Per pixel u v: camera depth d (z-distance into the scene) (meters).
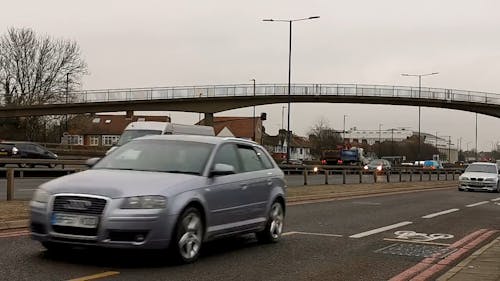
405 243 10.65
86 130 106.81
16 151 39.34
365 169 33.53
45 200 7.29
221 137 9.27
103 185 7.20
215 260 8.22
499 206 20.23
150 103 66.06
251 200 9.23
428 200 22.27
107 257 7.94
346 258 8.90
